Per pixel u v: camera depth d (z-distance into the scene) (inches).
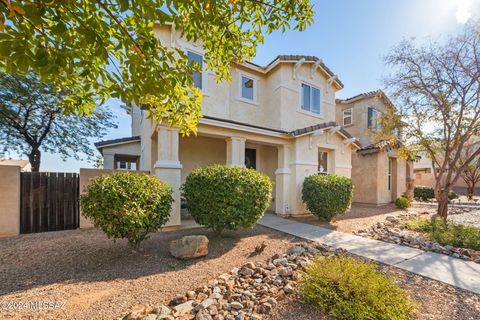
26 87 478.3
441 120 377.4
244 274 173.2
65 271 175.5
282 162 434.6
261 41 164.4
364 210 517.0
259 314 124.2
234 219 251.0
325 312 124.4
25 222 289.3
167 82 127.0
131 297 141.3
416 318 121.4
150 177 228.8
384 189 610.9
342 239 271.7
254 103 491.5
